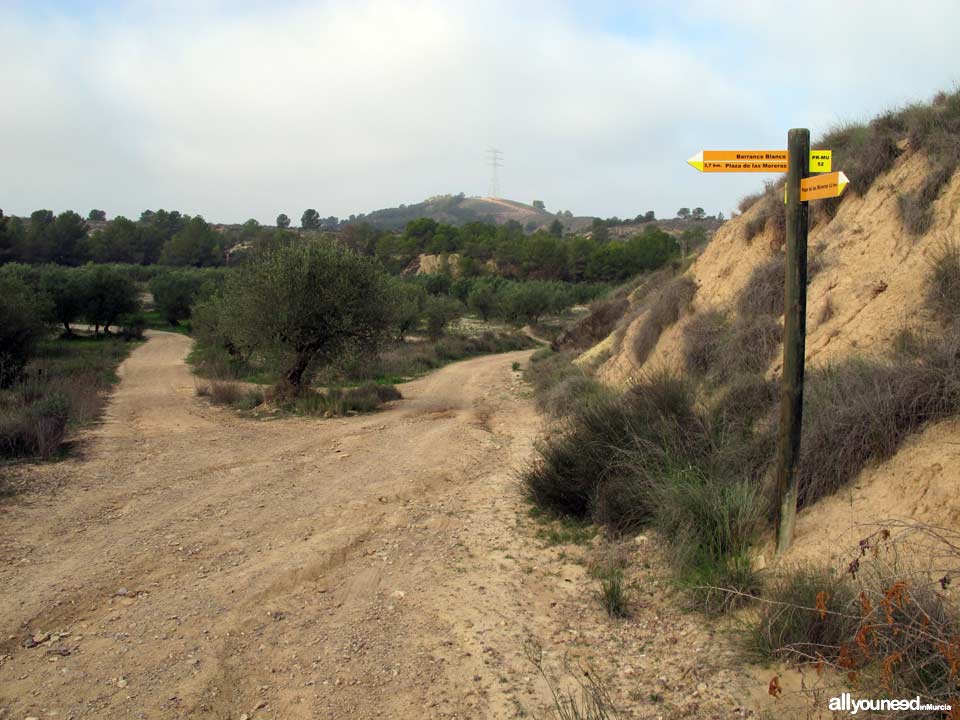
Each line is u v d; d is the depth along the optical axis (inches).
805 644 132.5
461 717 136.6
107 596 202.8
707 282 485.7
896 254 319.9
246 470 374.9
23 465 372.2
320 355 675.4
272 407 638.5
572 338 980.6
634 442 267.7
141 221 6742.1
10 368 735.7
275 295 641.6
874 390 206.5
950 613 124.0
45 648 169.9
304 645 169.8
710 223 5629.9
